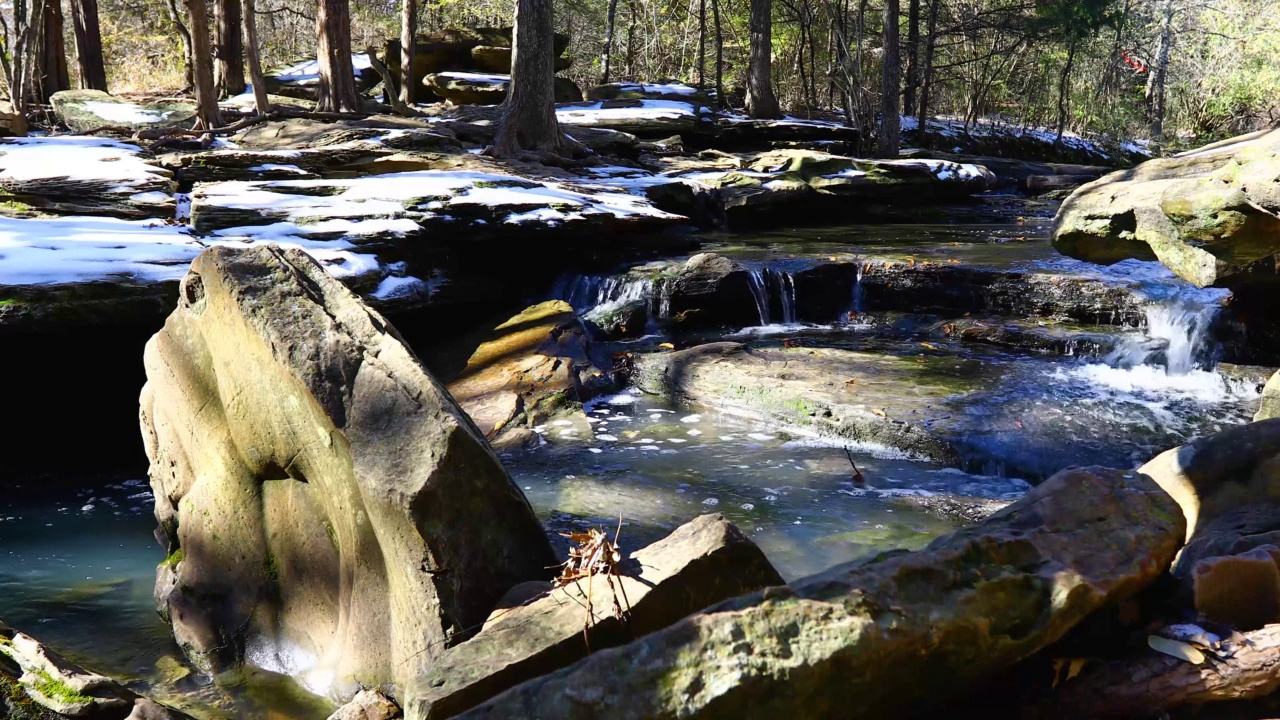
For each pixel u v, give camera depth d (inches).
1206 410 269.1
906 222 673.0
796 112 1104.8
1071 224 260.8
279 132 555.8
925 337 370.0
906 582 93.7
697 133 829.2
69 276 268.8
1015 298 382.6
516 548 128.7
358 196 395.9
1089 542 103.4
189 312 156.3
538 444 263.7
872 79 1284.4
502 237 394.9
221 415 155.5
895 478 236.2
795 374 299.6
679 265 414.3
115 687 127.7
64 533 218.8
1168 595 107.5
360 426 127.2
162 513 175.3
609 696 84.1
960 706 99.7
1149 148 1332.4
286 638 149.5
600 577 116.6
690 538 120.5
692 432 275.7
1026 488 230.1
